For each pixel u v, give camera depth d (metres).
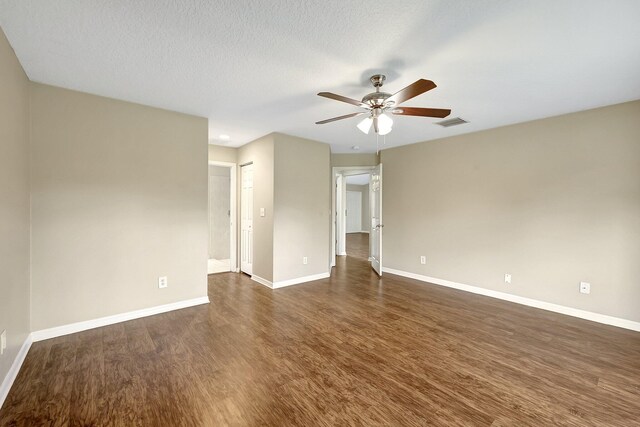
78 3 1.59
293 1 1.58
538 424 1.65
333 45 2.01
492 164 4.00
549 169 3.51
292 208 4.52
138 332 2.80
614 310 3.06
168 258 3.35
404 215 5.11
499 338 2.73
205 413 1.71
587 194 3.24
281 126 3.97
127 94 2.88
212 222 6.74
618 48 2.02
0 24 1.78
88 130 2.84
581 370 2.21
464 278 4.30
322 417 1.69
